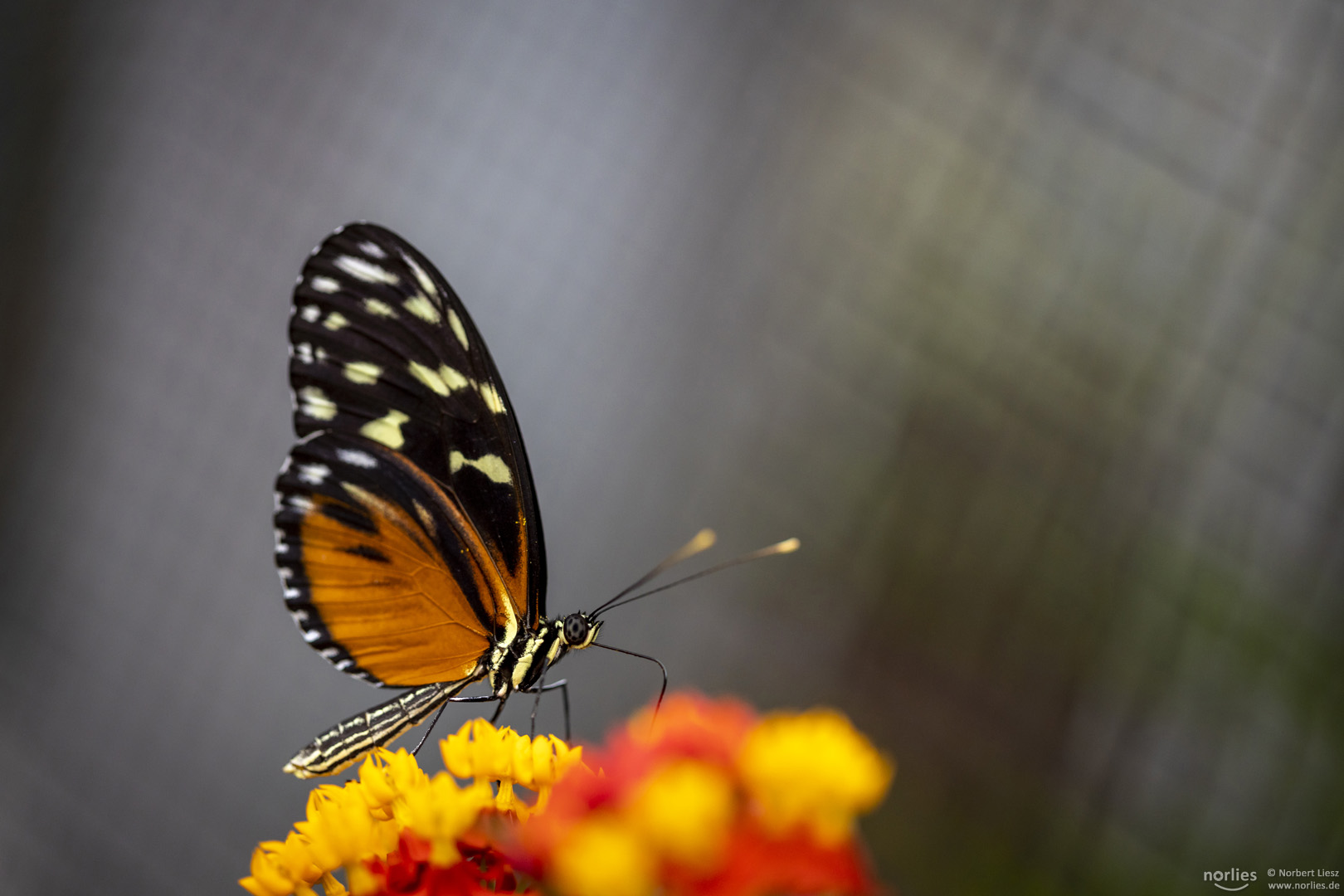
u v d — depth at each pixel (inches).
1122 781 19.5
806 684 20.3
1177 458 19.7
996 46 20.3
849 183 20.7
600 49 21.2
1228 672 19.4
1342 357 19.5
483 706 19.8
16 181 22.8
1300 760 19.2
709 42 21.0
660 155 21.1
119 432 22.6
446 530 16.3
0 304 22.9
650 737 14.1
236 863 20.6
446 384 16.2
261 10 22.2
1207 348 19.8
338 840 14.4
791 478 20.6
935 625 20.0
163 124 22.6
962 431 20.2
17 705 22.1
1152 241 19.9
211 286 22.3
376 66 21.7
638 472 21.2
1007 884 19.4
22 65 22.6
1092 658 19.7
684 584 21.0
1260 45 19.8
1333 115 19.6
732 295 21.0
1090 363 20.0
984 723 19.8
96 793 21.4
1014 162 20.3
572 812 14.1
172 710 21.4
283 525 16.1
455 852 14.3
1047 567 19.9
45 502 22.8
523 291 21.1
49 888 20.7
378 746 16.0
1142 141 20.0
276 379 22.0
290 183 21.8
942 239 20.4
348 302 16.1
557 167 21.2
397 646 16.3
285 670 21.4
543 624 16.4
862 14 20.6
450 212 21.2
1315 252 19.6
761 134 21.0
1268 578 19.5
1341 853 18.9
